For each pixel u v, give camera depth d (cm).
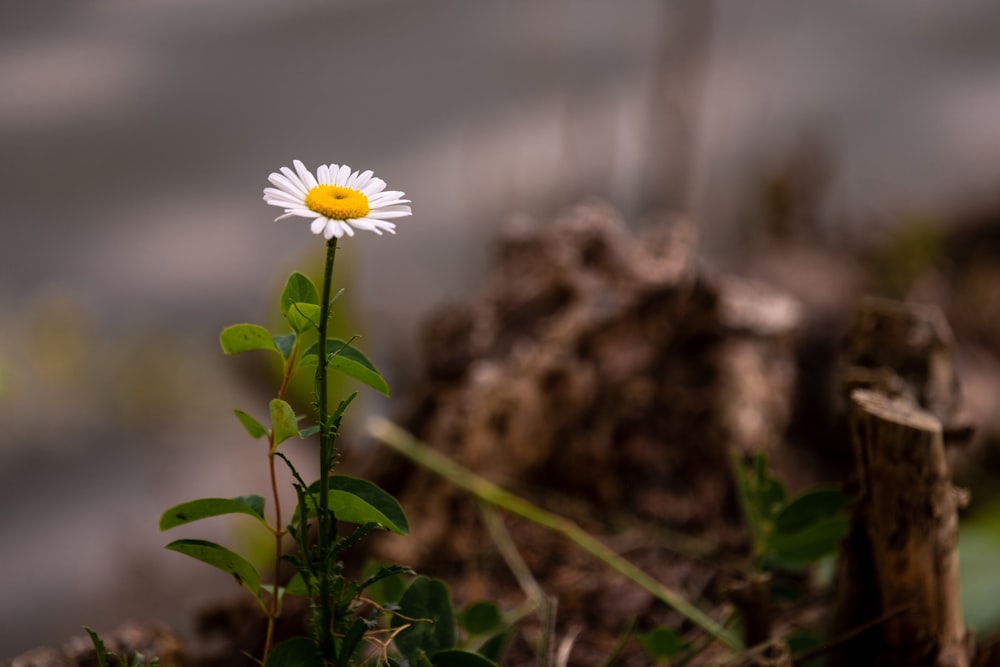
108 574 225
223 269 416
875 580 91
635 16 503
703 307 141
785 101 436
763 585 94
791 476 168
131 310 365
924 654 90
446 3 601
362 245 387
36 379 311
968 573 115
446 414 133
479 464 131
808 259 269
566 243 144
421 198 420
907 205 327
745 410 139
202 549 82
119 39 607
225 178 479
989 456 209
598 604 117
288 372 81
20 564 245
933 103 455
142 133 516
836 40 506
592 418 138
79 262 406
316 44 580
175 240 437
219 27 618
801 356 203
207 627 112
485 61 506
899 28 530
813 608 109
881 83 470
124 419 308
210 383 315
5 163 480
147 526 252
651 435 139
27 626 222
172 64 576
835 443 179
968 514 167
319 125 505
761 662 88
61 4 655
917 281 265
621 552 127
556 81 442
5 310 350
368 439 149
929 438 88
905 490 88
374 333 270
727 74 422
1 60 577
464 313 142
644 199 341
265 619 111
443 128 474
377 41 569
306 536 80
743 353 141
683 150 338
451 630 86
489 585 122
